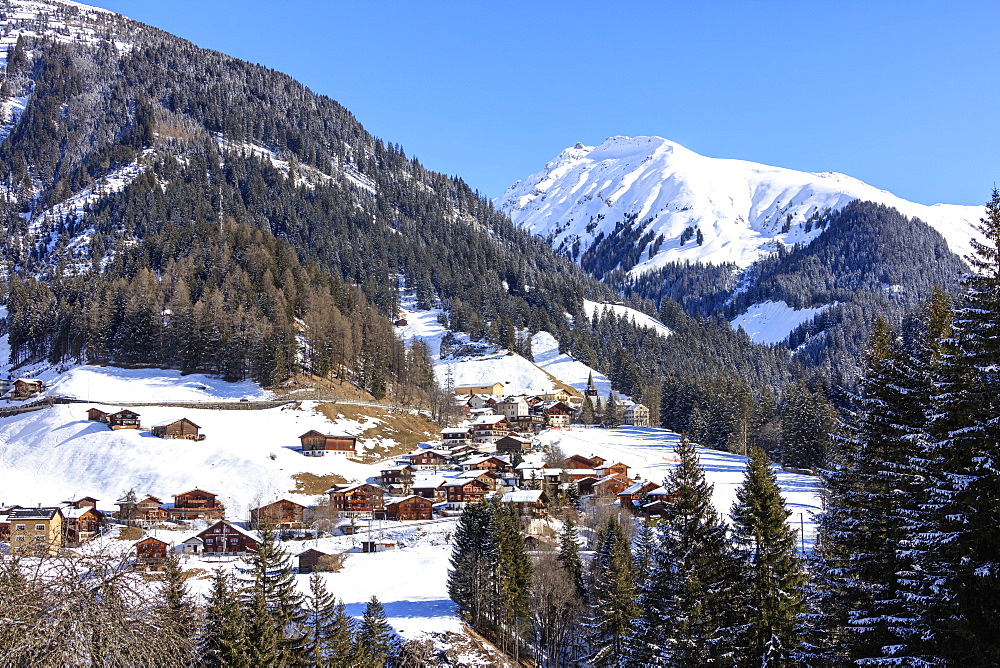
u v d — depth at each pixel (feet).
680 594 164.86
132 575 62.95
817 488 320.91
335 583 318.86
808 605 148.46
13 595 54.60
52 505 433.07
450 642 251.60
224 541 371.97
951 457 101.04
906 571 106.32
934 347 126.62
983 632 93.45
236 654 152.25
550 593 268.41
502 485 489.67
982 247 105.29
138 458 499.51
